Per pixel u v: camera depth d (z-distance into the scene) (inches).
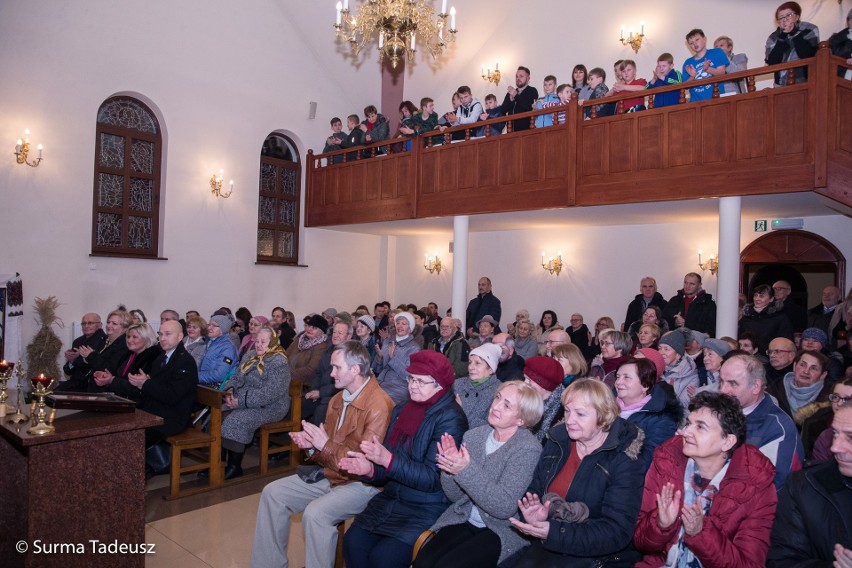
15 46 306.5
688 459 93.0
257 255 411.2
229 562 135.9
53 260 319.3
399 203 358.9
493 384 143.5
